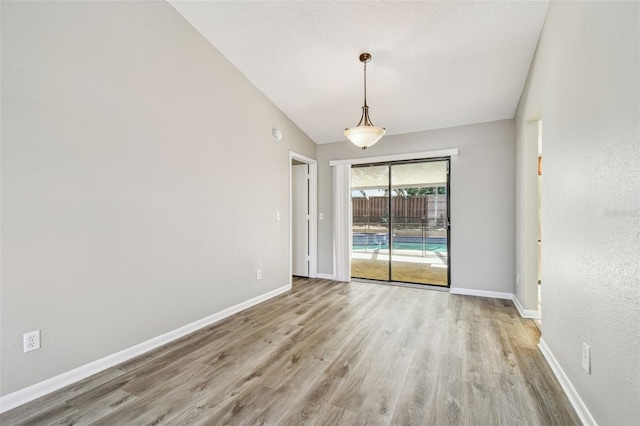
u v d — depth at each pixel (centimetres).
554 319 209
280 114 418
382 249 511
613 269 129
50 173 187
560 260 198
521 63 292
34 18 180
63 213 193
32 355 178
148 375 205
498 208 392
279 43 297
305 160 489
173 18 265
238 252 340
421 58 298
